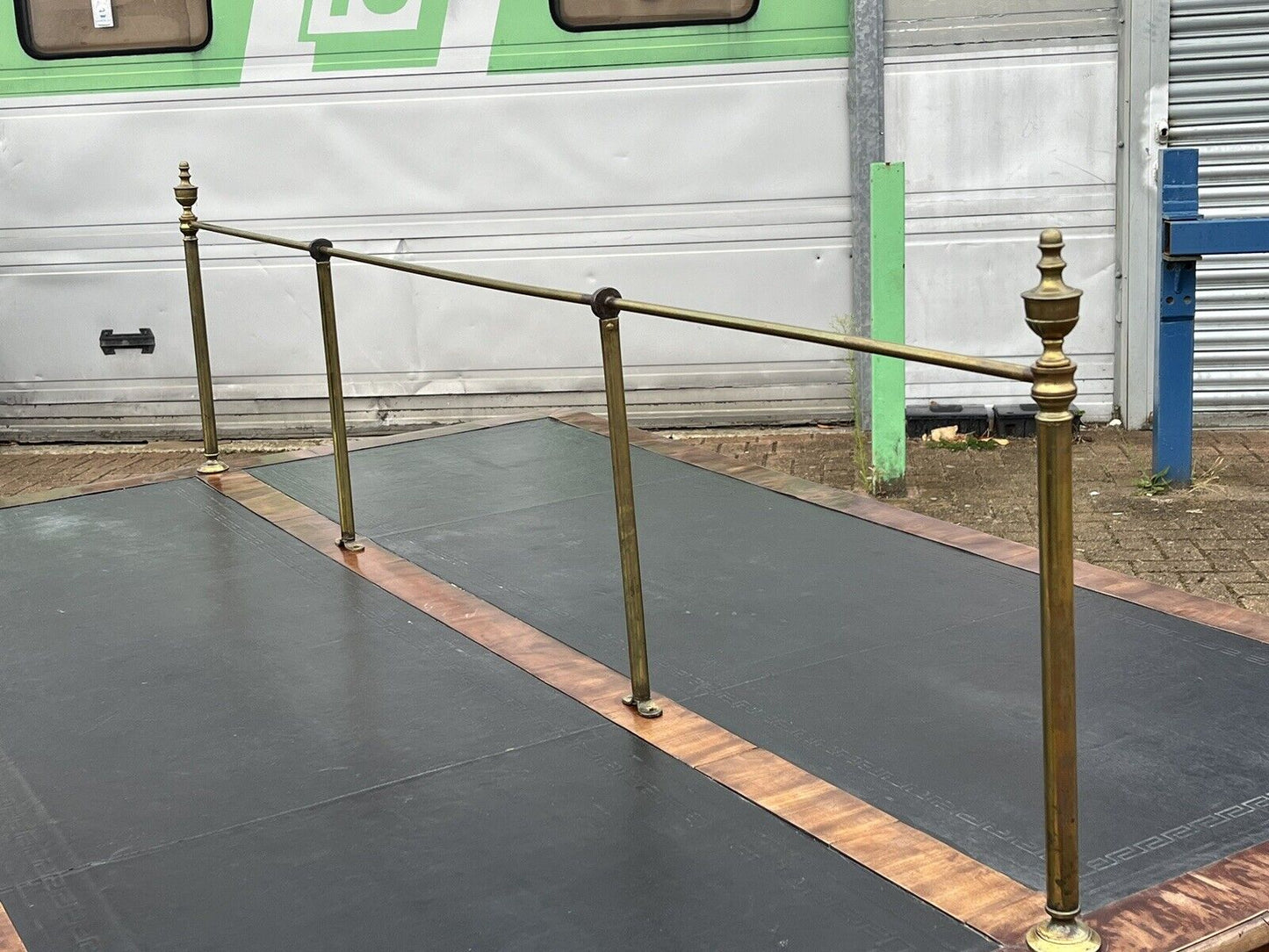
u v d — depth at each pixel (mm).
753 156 6719
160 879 2240
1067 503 1800
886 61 6562
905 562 3607
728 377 7004
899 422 5742
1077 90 6535
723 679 2922
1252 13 6348
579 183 6844
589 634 3215
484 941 2027
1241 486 5758
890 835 2250
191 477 4797
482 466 4789
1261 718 2609
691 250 6871
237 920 2113
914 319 6852
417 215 6965
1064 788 1885
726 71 6637
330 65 6824
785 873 2162
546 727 2734
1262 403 6730
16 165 7117
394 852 2289
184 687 3021
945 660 2963
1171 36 6410
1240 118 6496
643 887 2143
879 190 5434
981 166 6652
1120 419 6879
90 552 4027
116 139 7027
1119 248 6676
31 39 6961
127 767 2654
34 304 7301
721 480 4469
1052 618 1833
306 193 6992
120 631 3379
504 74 6746
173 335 7254
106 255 7184
